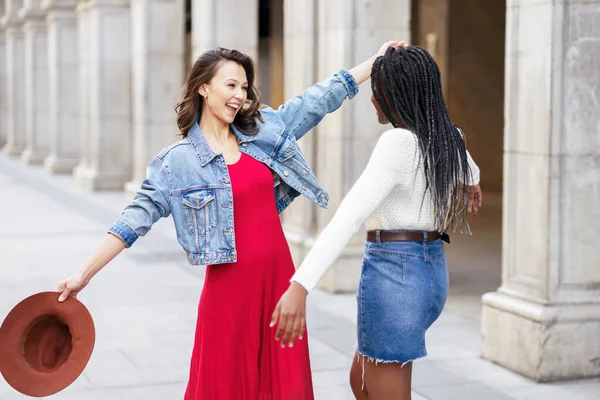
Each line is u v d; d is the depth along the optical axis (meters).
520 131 5.89
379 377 3.46
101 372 6.04
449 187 3.40
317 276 3.10
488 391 5.54
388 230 3.41
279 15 21.78
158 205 3.52
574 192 5.70
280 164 3.70
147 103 14.38
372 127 8.37
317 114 3.89
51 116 21.48
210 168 3.55
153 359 6.36
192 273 9.77
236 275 3.56
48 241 11.87
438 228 3.41
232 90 3.56
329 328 7.19
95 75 16.91
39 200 16.22
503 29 16.88
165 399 5.48
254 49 11.53
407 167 3.33
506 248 6.09
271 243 3.61
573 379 5.76
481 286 8.88
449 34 16.88
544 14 5.62
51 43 20.70
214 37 11.39
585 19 5.62
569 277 5.74
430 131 3.36
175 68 14.41
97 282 9.22
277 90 21.97
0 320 7.48
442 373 5.93
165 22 14.32
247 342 3.59
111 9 16.69
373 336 3.43
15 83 26.75
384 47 3.85
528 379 5.79
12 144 26.83
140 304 8.20
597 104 5.68
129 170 17.20
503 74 16.91
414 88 3.38
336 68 8.34
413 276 3.38
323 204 3.78
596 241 5.75
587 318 5.73
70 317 3.38
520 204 5.93
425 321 3.45
